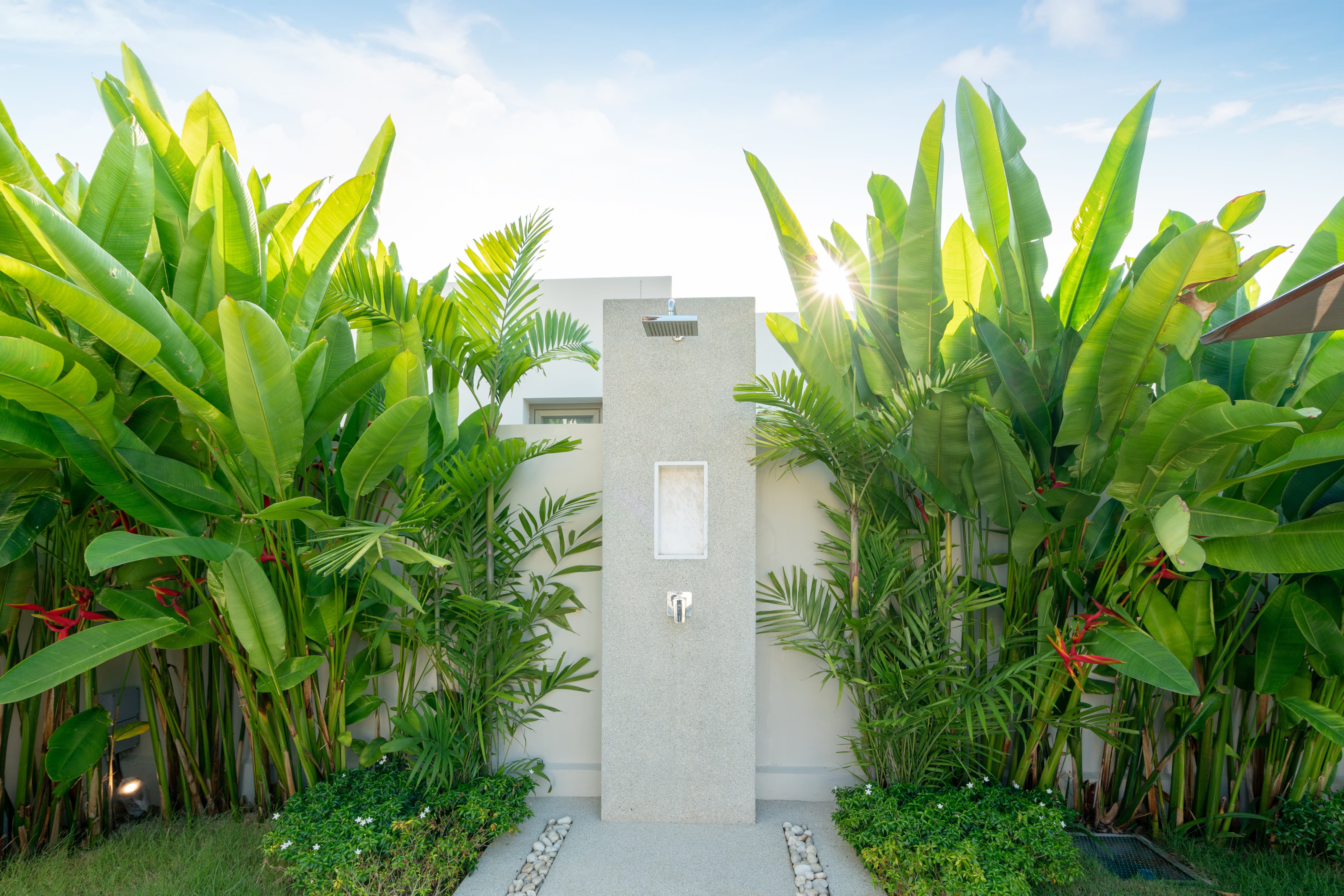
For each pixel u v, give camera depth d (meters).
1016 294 3.83
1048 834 3.07
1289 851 3.44
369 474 3.28
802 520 4.36
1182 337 3.19
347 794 3.42
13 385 2.32
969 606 3.50
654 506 3.92
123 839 3.46
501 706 4.01
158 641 3.20
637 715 3.87
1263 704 3.64
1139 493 3.05
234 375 2.65
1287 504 3.38
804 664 4.25
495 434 4.15
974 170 3.85
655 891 3.08
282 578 3.31
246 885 3.00
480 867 3.31
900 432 3.54
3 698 2.50
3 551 2.84
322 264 3.29
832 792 4.16
